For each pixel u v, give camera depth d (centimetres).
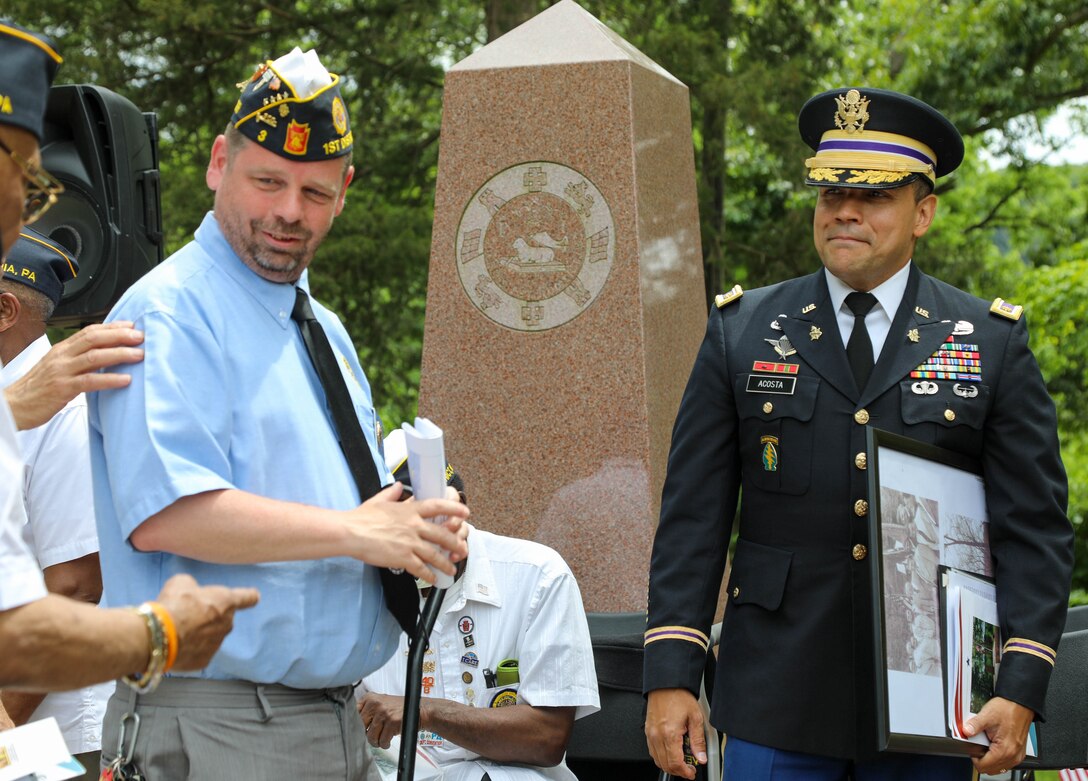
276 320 248
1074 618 401
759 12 1240
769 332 313
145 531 226
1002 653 292
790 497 302
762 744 297
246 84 247
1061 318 1305
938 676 279
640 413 484
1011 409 298
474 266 503
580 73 496
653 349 495
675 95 541
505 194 501
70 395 245
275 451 240
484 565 366
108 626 188
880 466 280
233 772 234
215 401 234
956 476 296
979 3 1403
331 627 242
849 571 296
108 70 1122
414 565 231
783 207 1354
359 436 252
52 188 195
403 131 1262
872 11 1545
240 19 1170
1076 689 351
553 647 360
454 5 1258
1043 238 1611
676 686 304
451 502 237
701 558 311
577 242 494
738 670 303
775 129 1137
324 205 246
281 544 225
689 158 549
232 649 233
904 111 308
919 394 298
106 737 242
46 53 192
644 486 481
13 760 229
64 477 325
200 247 247
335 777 246
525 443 494
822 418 302
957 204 1627
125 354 231
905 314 306
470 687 362
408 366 1209
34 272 352
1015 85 1360
